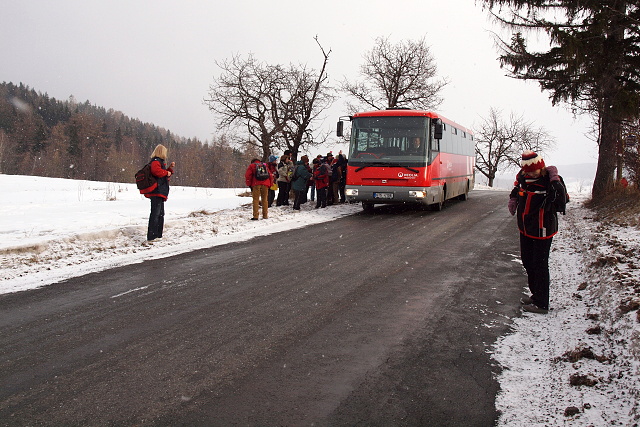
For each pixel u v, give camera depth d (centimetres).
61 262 786
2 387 348
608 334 430
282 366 388
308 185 1784
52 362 393
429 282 671
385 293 612
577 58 1368
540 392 344
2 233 1025
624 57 1380
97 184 3453
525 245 558
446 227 1247
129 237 1022
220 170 9444
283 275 706
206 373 373
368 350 424
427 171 1498
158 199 988
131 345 431
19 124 8606
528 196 546
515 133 5819
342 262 802
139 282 660
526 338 456
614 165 1563
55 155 7894
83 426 295
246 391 344
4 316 512
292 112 2306
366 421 304
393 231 1170
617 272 576
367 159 1539
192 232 1098
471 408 322
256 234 1102
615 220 1058
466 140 2312
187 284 651
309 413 313
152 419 304
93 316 514
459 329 480
